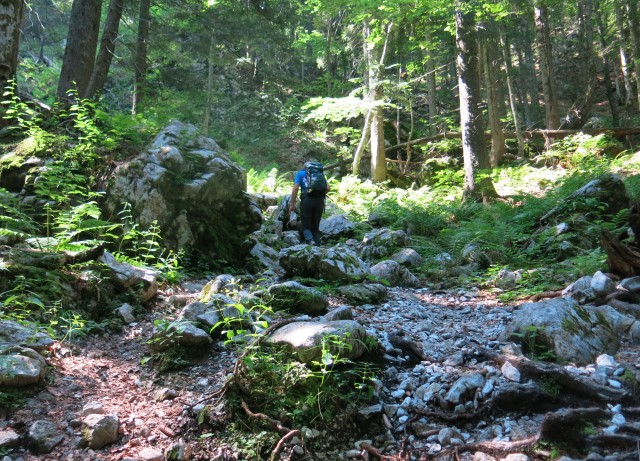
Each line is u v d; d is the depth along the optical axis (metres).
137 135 6.93
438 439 3.03
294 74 31.53
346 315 4.26
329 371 3.21
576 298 4.84
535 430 2.94
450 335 4.35
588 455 2.63
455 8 11.36
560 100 32.53
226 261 6.66
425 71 23.48
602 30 25.50
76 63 10.08
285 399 3.16
